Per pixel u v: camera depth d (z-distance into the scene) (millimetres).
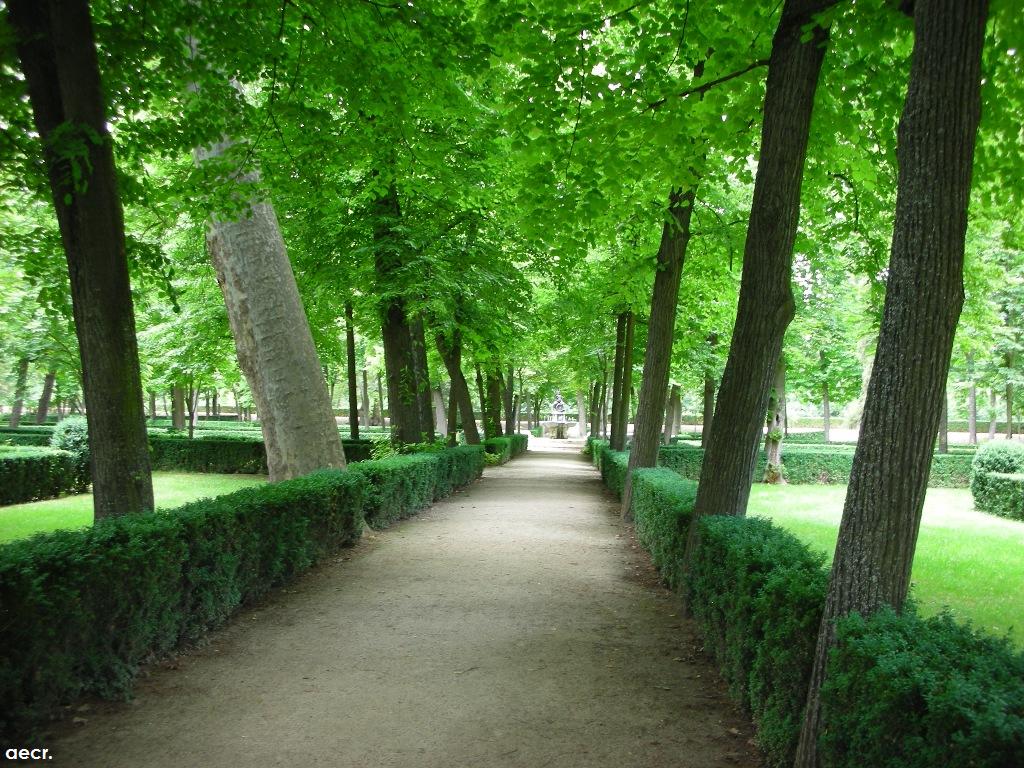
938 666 2402
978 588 7910
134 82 7250
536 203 7969
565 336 23109
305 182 9094
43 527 12047
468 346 22562
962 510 16828
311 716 4164
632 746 3828
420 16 6637
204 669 4922
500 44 6949
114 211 5684
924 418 2992
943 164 2979
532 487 19719
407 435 16031
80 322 5676
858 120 6957
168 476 22578
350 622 6102
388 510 11523
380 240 13984
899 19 5078
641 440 12367
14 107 6754
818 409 70562
